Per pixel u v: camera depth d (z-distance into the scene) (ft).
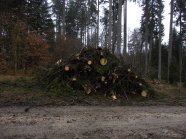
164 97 35.76
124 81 33.06
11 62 65.10
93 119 20.40
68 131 16.79
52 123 18.56
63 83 31.94
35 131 16.49
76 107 25.23
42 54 70.69
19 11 71.46
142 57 126.72
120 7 67.56
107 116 21.74
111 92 31.81
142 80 34.86
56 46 80.18
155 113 24.25
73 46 81.61
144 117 22.12
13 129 16.72
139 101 31.32
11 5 68.74
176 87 68.03
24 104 25.07
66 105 25.99
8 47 65.62
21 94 29.53
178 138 16.49
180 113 24.86
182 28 105.91
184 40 112.16
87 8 123.44
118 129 17.88
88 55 33.55
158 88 50.31
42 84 33.73
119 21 67.21
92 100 29.30
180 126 19.58
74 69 32.50
